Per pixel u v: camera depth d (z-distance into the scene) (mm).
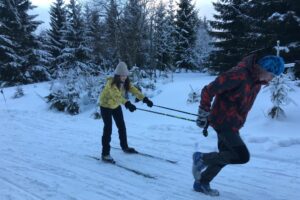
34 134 8805
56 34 29953
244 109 4230
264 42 16766
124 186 5012
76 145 7586
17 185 4977
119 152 6934
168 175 5551
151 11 26031
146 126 9492
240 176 5516
